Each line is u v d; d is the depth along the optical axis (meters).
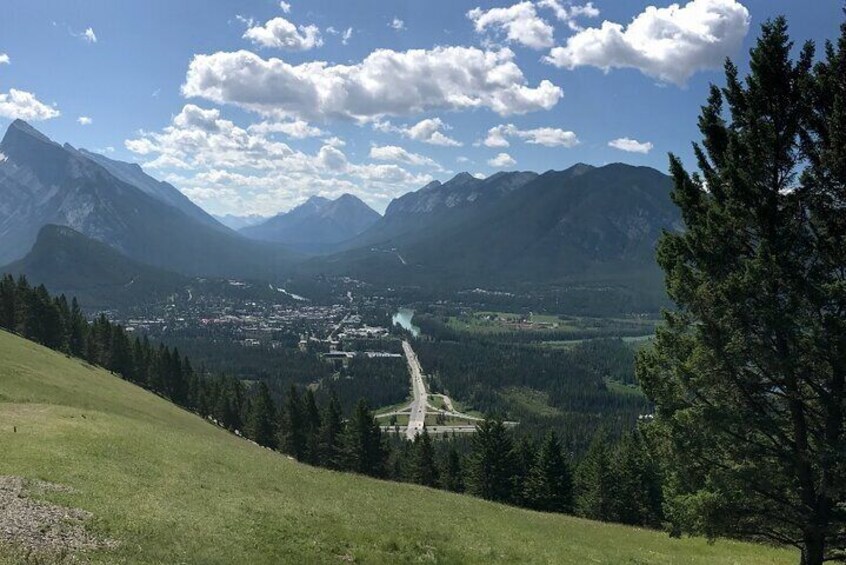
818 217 19.92
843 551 21.17
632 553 34.66
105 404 68.12
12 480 24.27
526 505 79.25
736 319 19.94
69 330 129.38
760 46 20.61
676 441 21.73
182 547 20.89
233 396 126.75
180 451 42.00
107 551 18.83
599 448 78.44
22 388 59.12
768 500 20.95
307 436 103.62
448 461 92.94
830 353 18.41
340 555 24.62
